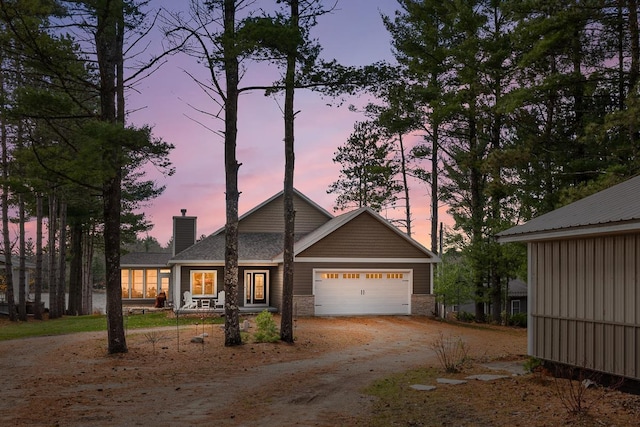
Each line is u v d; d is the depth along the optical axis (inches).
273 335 754.2
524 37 873.5
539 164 999.6
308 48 673.6
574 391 386.3
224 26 660.7
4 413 353.1
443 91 1162.0
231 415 352.8
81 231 1593.3
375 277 1146.7
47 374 516.1
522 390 397.7
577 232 408.2
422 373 508.4
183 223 1422.2
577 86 904.3
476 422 316.8
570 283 446.0
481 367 541.0
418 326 1006.4
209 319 1059.3
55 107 598.5
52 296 1277.1
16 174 1038.4
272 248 1237.1
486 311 1692.9
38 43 591.5
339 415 352.8
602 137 723.4
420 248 1164.5
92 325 1019.3
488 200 1252.5
